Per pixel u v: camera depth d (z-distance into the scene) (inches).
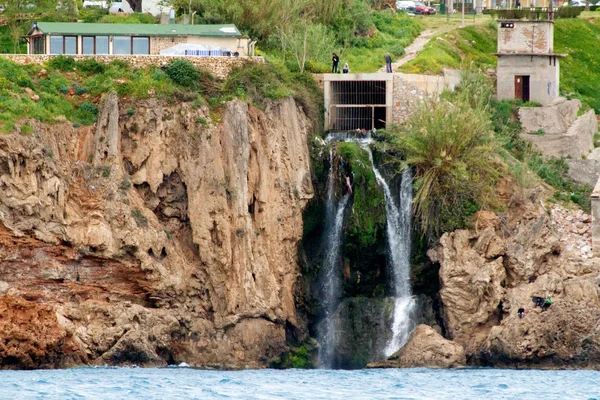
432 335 7308.1
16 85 7421.3
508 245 7578.7
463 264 7500.0
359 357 7623.0
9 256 6939.0
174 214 7416.3
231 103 7514.8
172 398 5644.7
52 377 6245.1
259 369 7165.4
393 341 7647.6
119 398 5600.4
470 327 7377.0
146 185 7386.8
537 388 6156.5
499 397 5831.7
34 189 7012.8
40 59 7721.5
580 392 6018.7
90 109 7470.5
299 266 7667.3
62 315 6899.6
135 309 7052.2
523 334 7116.1
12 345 6594.5
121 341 6929.1
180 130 7450.8
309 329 7687.0
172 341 7135.8
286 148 7672.2
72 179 7199.8
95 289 7106.3
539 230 7613.2
